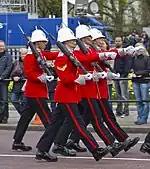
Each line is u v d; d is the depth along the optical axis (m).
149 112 33.75
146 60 31.42
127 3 100.88
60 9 85.50
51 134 23.20
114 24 98.38
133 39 47.28
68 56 21.80
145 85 31.97
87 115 23.36
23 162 23.22
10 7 64.88
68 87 22.16
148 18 100.69
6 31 58.97
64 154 24.36
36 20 59.38
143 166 22.28
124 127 31.41
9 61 32.16
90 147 22.22
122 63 33.06
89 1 51.16
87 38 23.34
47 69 23.19
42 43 23.70
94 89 23.14
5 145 27.19
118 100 31.50
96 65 23.00
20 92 32.38
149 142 23.75
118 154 24.50
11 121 33.97
